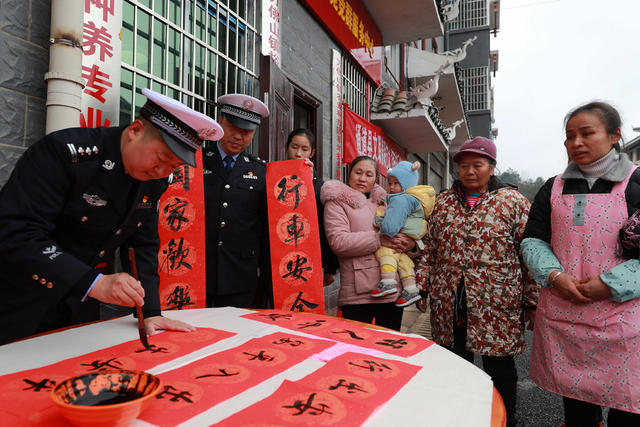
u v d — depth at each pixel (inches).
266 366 43.2
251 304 95.2
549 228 73.9
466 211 91.0
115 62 87.1
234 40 138.4
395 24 270.5
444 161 564.1
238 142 91.5
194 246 84.0
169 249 82.5
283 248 89.4
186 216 83.6
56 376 39.3
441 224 94.8
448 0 316.5
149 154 49.4
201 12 122.5
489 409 34.9
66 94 75.0
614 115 65.2
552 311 69.6
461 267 88.9
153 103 48.0
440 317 93.1
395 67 345.7
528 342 164.9
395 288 93.7
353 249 94.1
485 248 86.5
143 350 47.5
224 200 90.7
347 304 97.4
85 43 80.9
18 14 73.5
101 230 57.4
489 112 655.8
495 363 87.7
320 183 108.0
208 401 34.4
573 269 67.3
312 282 87.7
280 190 90.8
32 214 48.3
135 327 57.1
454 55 260.2
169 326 56.4
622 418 63.9
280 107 152.3
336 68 211.0
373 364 44.9
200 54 122.0
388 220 93.0
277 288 88.8
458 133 543.5
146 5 101.7
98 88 83.9
